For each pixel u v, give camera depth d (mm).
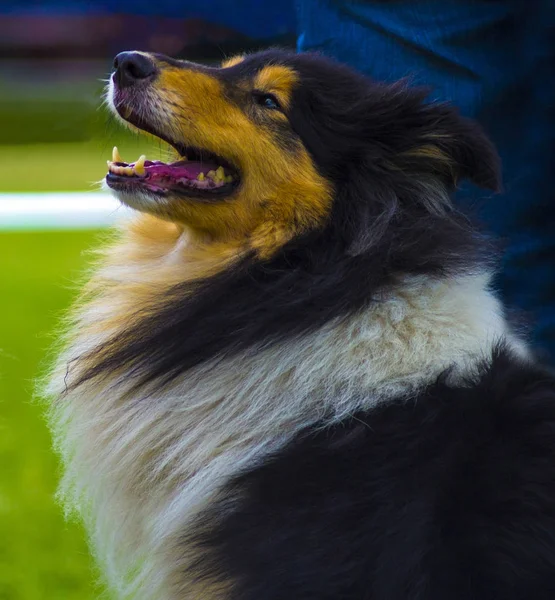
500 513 3633
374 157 4680
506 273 6691
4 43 33750
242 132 4832
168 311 4648
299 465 3926
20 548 6418
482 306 4484
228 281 4617
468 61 6250
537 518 3619
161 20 28141
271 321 4352
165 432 4426
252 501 3932
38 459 7691
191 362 4414
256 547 3811
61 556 6363
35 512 6871
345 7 6402
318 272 4516
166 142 5277
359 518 3727
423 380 4109
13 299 12641
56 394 5047
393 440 3891
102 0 31688
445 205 4723
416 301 4285
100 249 5617
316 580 3660
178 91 4926
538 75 6312
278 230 4789
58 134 30875
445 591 3520
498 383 4043
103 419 4605
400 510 3697
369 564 3639
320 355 4219
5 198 21656
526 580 3508
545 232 6637
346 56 6445
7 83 32031
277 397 4258
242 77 4973
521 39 6270
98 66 32281
